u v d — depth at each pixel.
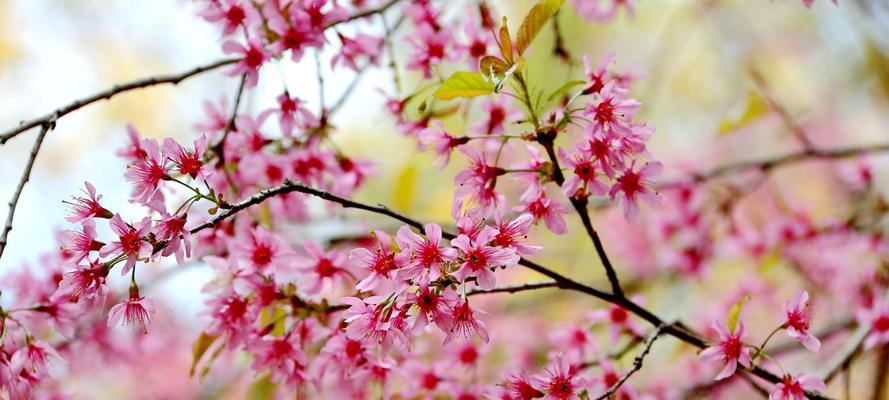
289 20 1.12
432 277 0.99
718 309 1.51
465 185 1.05
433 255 1.00
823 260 1.45
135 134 1.15
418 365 1.14
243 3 1.12
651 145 2.03
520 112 1.13
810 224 1.47
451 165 1.69
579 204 1.05
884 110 2.04
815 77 2.08
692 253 1.50
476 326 1.00
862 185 1.48
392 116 1.16
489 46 1.14
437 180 1.69
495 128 1.13
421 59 1.15
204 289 1.08
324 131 1.17
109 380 1.44
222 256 1.15
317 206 1.35
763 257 1.50
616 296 1.08
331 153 1.17
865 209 1.47
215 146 1.14
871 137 2.06
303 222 1.20
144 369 1.43
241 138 1.15
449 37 1.15
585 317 1.22
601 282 1.74
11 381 1.06
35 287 1.16
